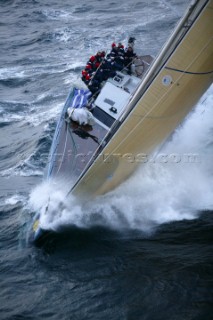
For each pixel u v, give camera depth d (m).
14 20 72.56
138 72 30.30
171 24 57.56
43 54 55.47
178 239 20.95
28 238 21.88
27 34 65.06
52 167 23.92
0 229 22.92
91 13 70.50
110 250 20.59
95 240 21.20
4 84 46.88
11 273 19.91
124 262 19.84
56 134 26.64
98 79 29.00
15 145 33.22
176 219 22.19
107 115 26.52
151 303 17.61
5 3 82.19
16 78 48.16
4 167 30.09
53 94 42.44
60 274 19.55
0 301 18.50
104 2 75.56
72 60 51.59
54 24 67.75
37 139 32.94
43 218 21.78
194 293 17.81
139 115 21.53
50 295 18.56
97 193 22.25
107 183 22.22
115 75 28.91
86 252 20.61
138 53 49.41
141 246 20.69
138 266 19.53
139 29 57.56
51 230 21.62
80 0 79.00
